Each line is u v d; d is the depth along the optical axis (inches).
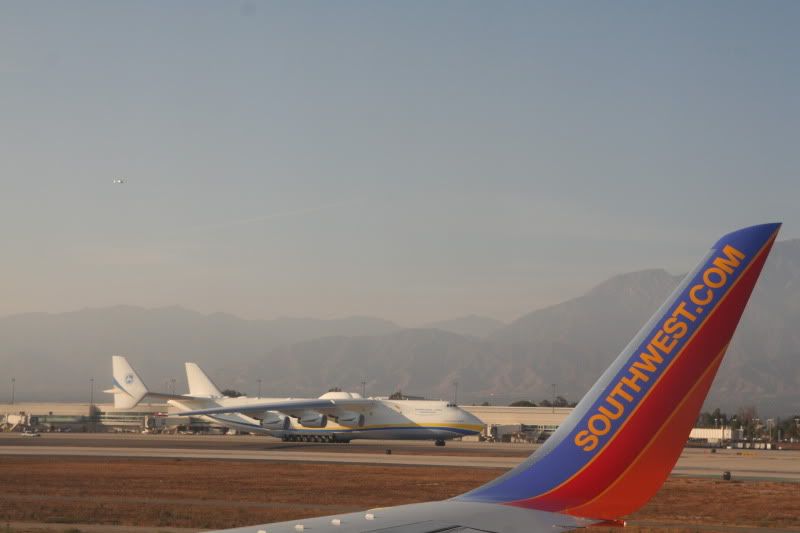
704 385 321.1
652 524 1368.1
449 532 287.4
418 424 3764.8
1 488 1847.9
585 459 328.5
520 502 326.3
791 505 1651.1
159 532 1211.2
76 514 1405.0
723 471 2536.9
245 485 1957.4
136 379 4559.5
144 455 3083.2
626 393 328.2
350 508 1533.0
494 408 5757.9
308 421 3789.4
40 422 6673.2
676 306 327.9
